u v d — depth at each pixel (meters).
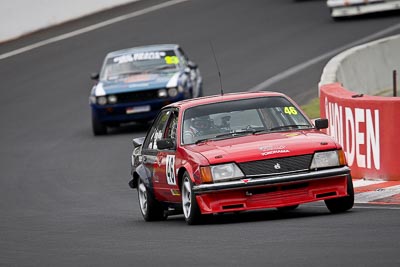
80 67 107.75
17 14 128.62
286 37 111.12
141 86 76.31
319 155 36.66
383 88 81.88
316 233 31.42
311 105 74.94
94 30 128.00
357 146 48.03
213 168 36.44
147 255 30.14
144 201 43.31
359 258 26.09
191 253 29.66
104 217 45.41
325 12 125.56
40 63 112.00
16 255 33.03
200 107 40.41
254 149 36.69
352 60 76.38
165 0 148.50
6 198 56.16
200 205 36.69
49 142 76.38
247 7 134.50
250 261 27.09
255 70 95.94
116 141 74.12
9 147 75.88
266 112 39.84
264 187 36.16
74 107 90.94
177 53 81.25
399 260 25.42
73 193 55.75
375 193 42.50
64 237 37.66
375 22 114.69
